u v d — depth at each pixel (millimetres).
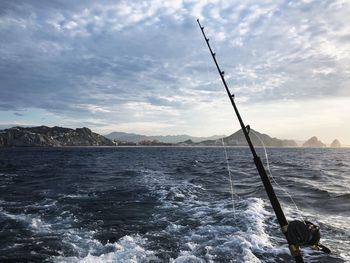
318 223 11203
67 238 9711
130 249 8672
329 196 16188
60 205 14312
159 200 15445
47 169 33750
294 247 2455
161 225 11086
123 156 70375
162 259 8008
